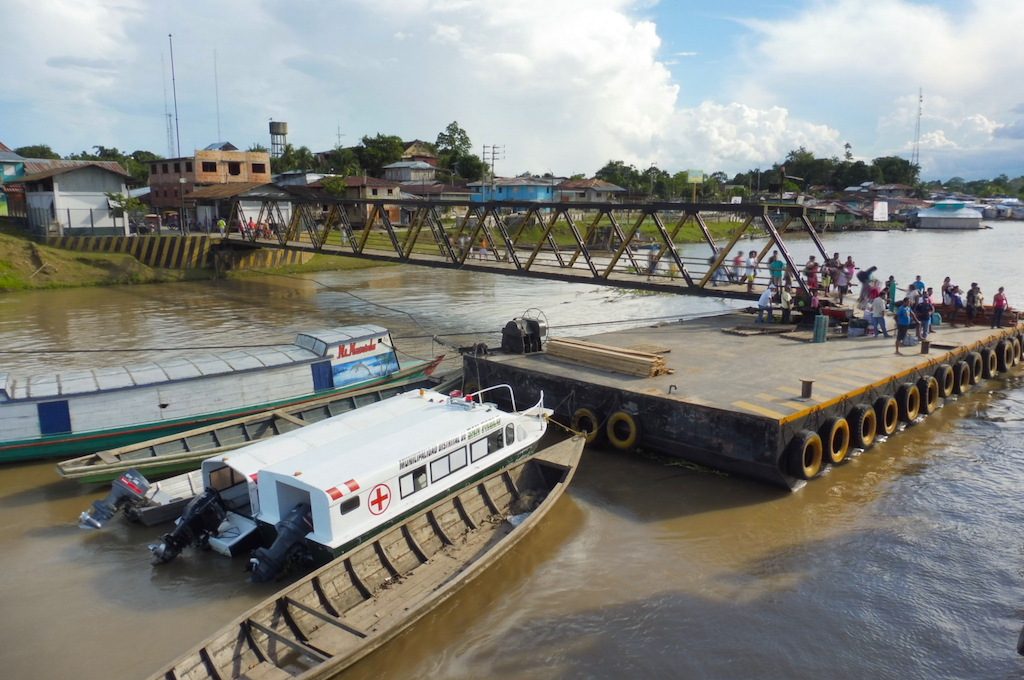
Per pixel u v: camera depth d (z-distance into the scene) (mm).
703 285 26891
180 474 15789
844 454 16453
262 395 18766
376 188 75062
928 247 75875
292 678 9078
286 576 12109
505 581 11836
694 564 12336
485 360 20375
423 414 14797
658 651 10109
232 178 69438
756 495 14930
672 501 14719
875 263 57375
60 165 70375
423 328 32531
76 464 14906
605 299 42219
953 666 9805
